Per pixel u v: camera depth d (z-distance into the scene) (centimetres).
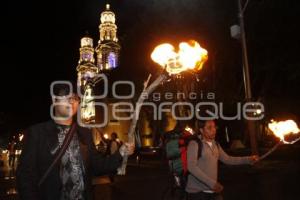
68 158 356
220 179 1748
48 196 346
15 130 3288
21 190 342
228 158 575
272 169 2097
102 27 6988
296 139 548
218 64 3014
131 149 369
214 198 538
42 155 350
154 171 2434
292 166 2230
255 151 2070
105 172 375
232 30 2078
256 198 1227
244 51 2075
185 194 547
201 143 534
